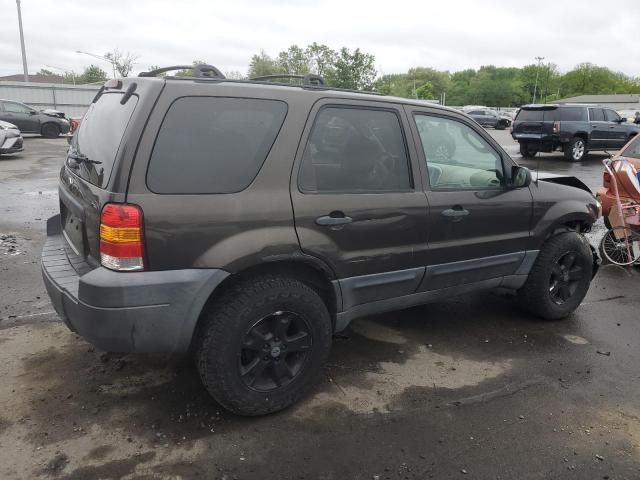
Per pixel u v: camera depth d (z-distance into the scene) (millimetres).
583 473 2713
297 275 3139
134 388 3303
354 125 3281
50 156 16188
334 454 2783
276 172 2939
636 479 2688
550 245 4363
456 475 2658
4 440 2773
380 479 2615
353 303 3371
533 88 112438
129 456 2703
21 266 5551
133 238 2580
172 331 2727
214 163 2785
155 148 2650
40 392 3217
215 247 2748
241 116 2896
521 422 3111
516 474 2684
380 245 3348
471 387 3486
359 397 3324
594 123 17969
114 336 2652
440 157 3727
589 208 4574
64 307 2844
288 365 3133
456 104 114875
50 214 8164
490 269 4039
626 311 4922
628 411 3268
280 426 3006
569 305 4613
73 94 34156
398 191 3436
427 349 4012
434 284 3756
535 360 3889
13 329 4043
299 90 3111
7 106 21844
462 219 3725
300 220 2982
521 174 3975
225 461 2701
